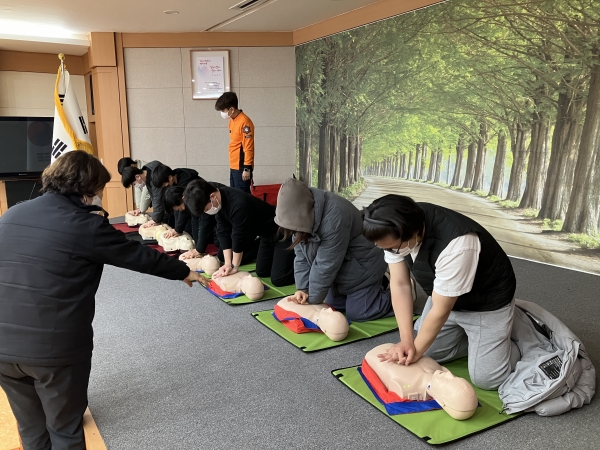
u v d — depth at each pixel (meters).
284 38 5.96
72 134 4.30
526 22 3.57
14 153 5.49
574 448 1.49
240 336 2.38
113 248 1.48
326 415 1.70
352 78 5.30
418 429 1.59
